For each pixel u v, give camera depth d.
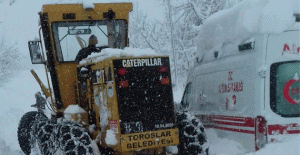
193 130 5.04
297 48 4.21
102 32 6.04
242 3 4.95
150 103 4.45
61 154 4.60
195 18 21.20
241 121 4.68
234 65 4.88
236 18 4.99
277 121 4.20
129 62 4.42
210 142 5.30
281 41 4.23
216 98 5.46
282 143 4.10
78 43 5.85
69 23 5.80
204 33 6.14
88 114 5.20
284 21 4.20
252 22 4.50
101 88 4.74
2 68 18.78
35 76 7.02
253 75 4.39
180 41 20.98
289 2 4.24
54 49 5.70
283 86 4.23
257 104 4.30
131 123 4.35
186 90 6.93
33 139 6.15
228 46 5.15
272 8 4.25
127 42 6.30
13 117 12.92
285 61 4.21
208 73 5.78
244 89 4.61
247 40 4.57
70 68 5.76
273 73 4.22
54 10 5.67
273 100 4.21
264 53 4.25
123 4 6.10
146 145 4.38
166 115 4.51
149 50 4.63
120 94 4.34
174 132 4.52
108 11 5.95
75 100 5.76
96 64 4.84
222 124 5.25
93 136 4.99
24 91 18.56
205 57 6.01
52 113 6.38
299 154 3.72
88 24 5.93
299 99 4.24
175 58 20.44
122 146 4.28
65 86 5.74
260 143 4.28
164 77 4.55
